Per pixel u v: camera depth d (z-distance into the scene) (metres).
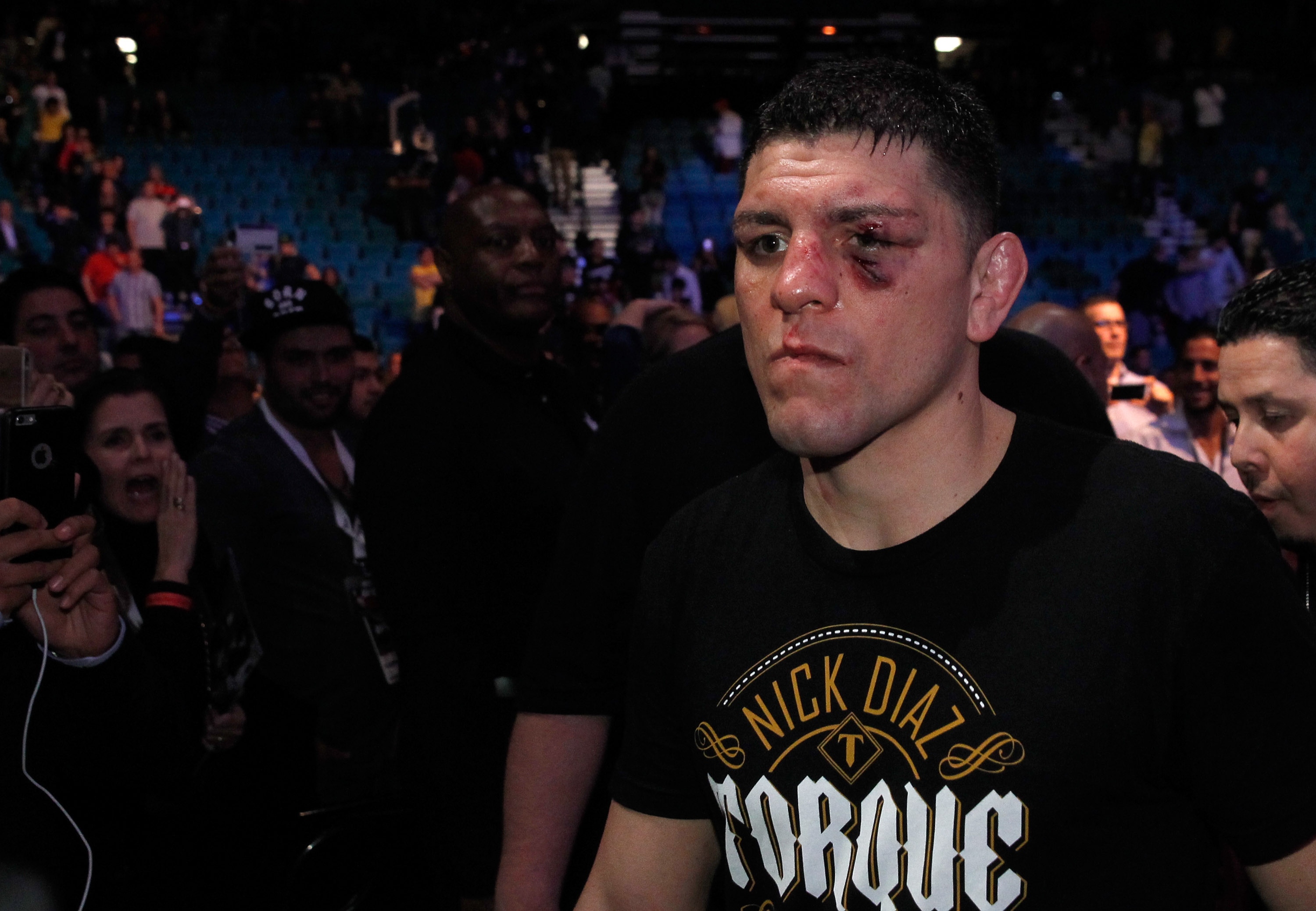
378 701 2.28
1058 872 0.69
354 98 15.35
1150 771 0.71
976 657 0.72
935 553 0.74
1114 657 0.70
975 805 0.70
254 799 2.01
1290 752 0.69
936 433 0.75
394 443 1.79
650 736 0.86
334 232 13.92
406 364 1.95
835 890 0.74
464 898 1.63
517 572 1.82
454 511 1.76
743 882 0.80
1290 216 14.92
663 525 1.12
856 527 0.77
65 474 1.33
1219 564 0.70
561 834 1.17
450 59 16.50
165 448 1.98
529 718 1.18
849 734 0.74
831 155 0.72
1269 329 1.07
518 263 1.92
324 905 1.96
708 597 0.82
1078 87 17.19
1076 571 0.72
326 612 2.29
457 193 13.19
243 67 16.78
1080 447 0.77
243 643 1.92
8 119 13.05
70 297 2.50
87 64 15.89
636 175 15.45
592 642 1.16
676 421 1.12
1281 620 0.70
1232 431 3.17
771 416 0.75
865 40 19.61
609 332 3.72
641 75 18.88
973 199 0.74
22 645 1.33
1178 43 17.78
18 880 1.30
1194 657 0.70
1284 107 17.05
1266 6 18.27
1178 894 0.72
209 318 3.28
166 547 1.81
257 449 2.38
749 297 0.76
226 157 15.04
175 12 16.94
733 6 19.83
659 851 0.87
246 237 10.45
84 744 1.40
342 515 2.38
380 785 2.27
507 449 1.84
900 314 0.72
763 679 0.77
